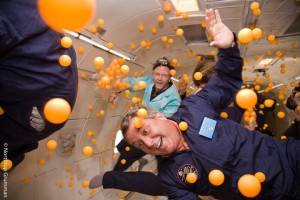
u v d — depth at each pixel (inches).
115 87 141.4
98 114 176.4
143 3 122.3
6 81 49.3
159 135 83.0
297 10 132.4
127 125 87.9
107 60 155.6
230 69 79.1
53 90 55.1
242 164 77.3
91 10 37.9
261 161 77.4
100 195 199.6
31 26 47.2
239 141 79.7
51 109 44.2
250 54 242.2
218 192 83.8
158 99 153.6
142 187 139.9
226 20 146.2
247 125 148.7
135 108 93.1
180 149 86.7
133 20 135.5
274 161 76.8
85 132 172.4
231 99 86.6
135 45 168.4
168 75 154.3
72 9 35.9
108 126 205.6
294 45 172.7
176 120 89.2
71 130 154.7
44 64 51.5
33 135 61.9
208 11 70.3
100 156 203.5
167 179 88.0
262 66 305.4
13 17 45.5
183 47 207.0
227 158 77.4
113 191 219.8
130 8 122.8
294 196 74.5
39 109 56.7
